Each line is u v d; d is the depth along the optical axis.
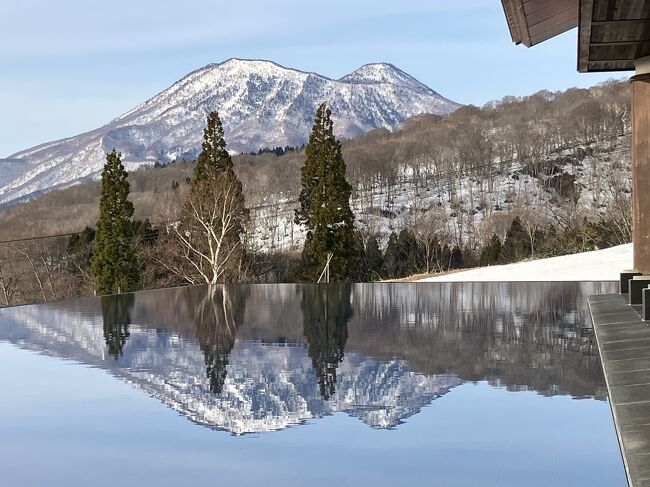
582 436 3.43
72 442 3.69
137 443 3.63
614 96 75.38
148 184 81.00
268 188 69.00
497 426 3.69
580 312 8.83
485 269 22.02
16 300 44.81
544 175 67.12
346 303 11.19
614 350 5.51
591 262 20.09
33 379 5.41
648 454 2.95
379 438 3.57
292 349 6.52
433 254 44.16
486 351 6.07
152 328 8.55
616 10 6.68
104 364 6.03
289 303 11.52
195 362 5.97
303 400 4.45
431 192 71.06
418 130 88.25
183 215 30.48
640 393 4.02
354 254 29.81
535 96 83.69
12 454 3.51
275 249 51.97
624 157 60.75
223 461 3.30
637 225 8.32
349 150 82.88
